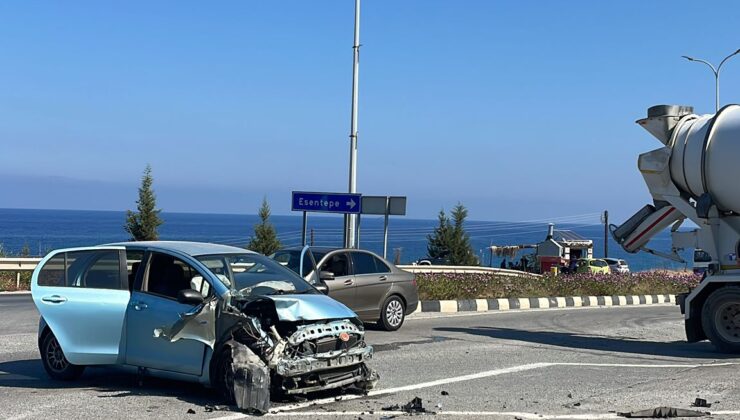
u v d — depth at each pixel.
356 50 21.89
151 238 36.69
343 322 7.86
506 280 23.69
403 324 16.20
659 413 7.34
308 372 7.45
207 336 7.69
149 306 8.14
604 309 22.11
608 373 9.95
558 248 48.09
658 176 13.61
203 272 8.01
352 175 22.03
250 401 7.18
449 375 9.66
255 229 39.72
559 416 7.27
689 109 13.57
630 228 14.42
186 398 7.88
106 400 7.78
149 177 37.03
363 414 7.23
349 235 21.25
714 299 12.27
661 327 16.64
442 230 49.06
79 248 8.97
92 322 8.48
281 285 8.34
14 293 22.33
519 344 13.02
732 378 9.55
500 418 7.16
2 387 8.53
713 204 12.87
